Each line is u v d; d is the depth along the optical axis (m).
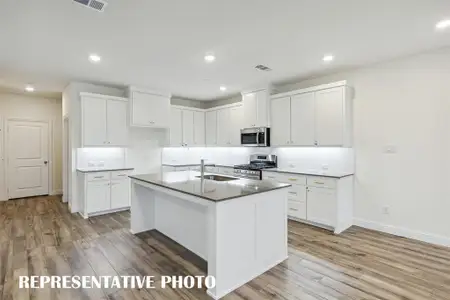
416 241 3.36
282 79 4.57
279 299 2.14
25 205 5.35
